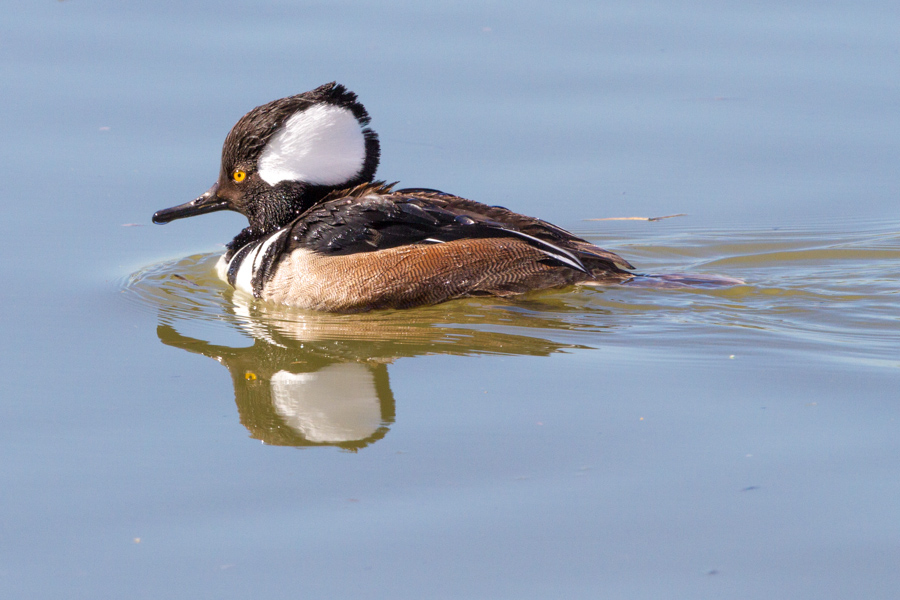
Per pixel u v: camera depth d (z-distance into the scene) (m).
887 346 11.57
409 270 12.76
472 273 12.78
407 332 12.28
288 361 11.76
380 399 10.55
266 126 13.98
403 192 13.81
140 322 13.05
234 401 10.73
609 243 16.22
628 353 11.47
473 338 12.02
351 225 13.16
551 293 13.02
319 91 13.99
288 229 13.62
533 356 11.47
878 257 15.28
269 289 13.55
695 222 16.81
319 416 10.27
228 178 14.42
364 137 14.08
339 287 12.96
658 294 13.18
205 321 13.09
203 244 16.34
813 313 12.69
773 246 15.90
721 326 12.20
